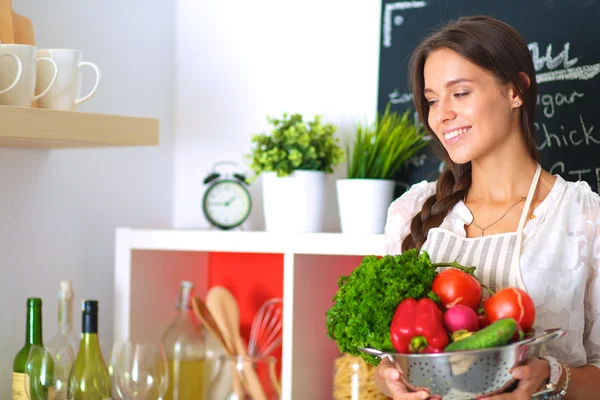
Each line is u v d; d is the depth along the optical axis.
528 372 1.18
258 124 2.31
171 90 2.46
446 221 1.56
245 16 2.34
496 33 1.43
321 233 1.89
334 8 2.20
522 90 1.45
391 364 1.33
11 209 1.99
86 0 2.17
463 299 1.21
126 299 2.18
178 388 2.16
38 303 1.84
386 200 1.90
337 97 2.20
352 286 1.30
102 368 1.90
